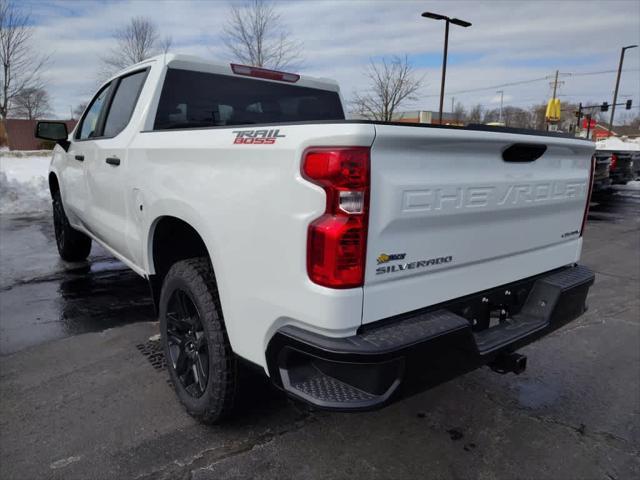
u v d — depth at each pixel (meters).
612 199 14.36
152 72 3.48
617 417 2.99
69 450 2.53
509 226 2.55
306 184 1.86
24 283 5.30
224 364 2.46
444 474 2.45
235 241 2.20
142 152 3.08
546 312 2.72
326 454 2.56
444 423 2.88
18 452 2.50
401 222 1.98
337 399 1.90
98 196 4.05
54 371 3.35
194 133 2.58
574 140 2.80
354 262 1.86
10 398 3.00
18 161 18.28
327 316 1.86
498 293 2.59
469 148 2.18
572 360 3.77
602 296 5.34
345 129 1.78
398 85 28.50
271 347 2.06
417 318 2.12
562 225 2.97
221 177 2.27
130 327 4.12
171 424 2.77
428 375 2.03
